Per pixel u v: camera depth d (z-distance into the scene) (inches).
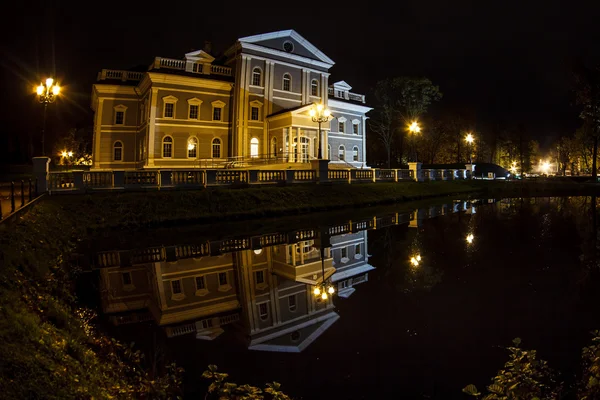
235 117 1574.8
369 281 394.6
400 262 470.3
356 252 536.7
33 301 258.5
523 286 361.7
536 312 295.1
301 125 1537.9
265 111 1632.6
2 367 146.3
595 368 159.9
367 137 3043.8
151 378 210.2
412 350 238.1
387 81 2364.7
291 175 1112.2
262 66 1637.6
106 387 179.9
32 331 193.8
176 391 198.4
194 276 434.3
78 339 233.1
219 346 255.3
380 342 250.1
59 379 158.4
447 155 2972.4
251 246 591.8
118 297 361.7
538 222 771.4
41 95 930.7
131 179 872.3
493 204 1186.0
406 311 306.3
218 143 1585.9
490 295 338.0
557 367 209.5
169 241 633.0
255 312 321.7
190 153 1517.0
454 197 1472.7
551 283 367.9
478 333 259.1
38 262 375.6
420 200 1342.3
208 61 1582.2
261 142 1630.2
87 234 682.2
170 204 823.7
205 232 715.4
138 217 767.1
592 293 335.6
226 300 354.9
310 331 273.6
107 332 280.5
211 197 880.3
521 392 159.0
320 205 1023.0
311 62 1777.8
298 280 414.6
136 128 1659.7
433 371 211.2
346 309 315.3
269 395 192.1
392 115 2428.6
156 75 1422.2
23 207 548.4
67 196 775.7
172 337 272.8
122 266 476.4
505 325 271.6
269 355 239.0
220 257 522.3
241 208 888.3
